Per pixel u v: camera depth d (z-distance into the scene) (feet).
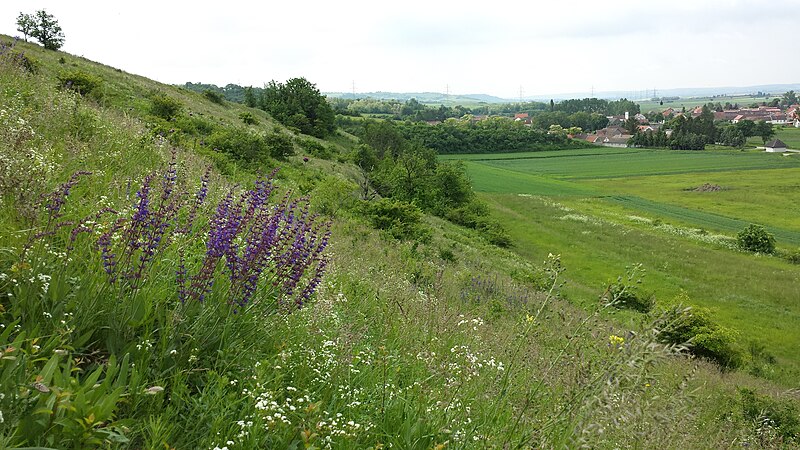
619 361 10.17
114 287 12.25
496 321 38.14
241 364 12.79
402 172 198.08
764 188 307.78
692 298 121.60
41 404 8.36
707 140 613.93
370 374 14.87
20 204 13.24
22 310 11.08
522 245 168.45
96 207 16.85
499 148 529.04
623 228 193.06
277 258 15.15
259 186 16.35
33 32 192.03
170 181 15.39
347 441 11.19
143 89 177.58
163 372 11.41
